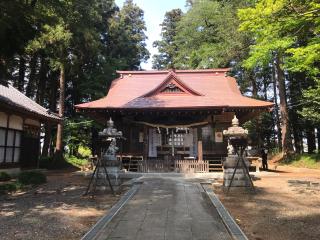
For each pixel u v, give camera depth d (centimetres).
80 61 2944
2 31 984
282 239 620
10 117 1936
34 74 3153
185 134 2098
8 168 1914
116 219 771
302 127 3497
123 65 3641
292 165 2652
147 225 717
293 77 3391
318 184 1347
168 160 1858
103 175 1190
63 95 2842
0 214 837
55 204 967
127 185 1344
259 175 1744
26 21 1053
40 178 1491
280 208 895
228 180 1221
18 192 1228
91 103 2094
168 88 2175
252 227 707
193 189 1212
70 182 1551
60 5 1292
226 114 2109
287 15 891
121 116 2075
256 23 930
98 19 3089
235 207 916
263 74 3616
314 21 904
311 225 710
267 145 3950
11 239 624
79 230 692
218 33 3159
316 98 2280
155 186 1291
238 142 1219
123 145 2086
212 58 3131
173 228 693
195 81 2519
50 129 3088
